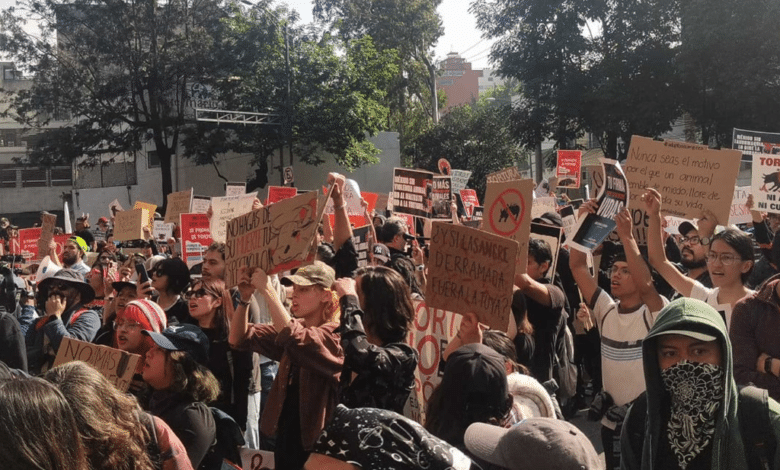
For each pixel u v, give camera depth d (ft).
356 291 15.01
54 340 21.53
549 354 20.34
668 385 10.43
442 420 11.14
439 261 14.46
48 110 140.26
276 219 15.06
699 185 22.65
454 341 14.33
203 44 136.67
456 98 330.95
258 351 16.75
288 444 16.42
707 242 22.72
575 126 138.82
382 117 140.97
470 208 50.24
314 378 15.99
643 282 16.75
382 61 144.87
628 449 11.11
